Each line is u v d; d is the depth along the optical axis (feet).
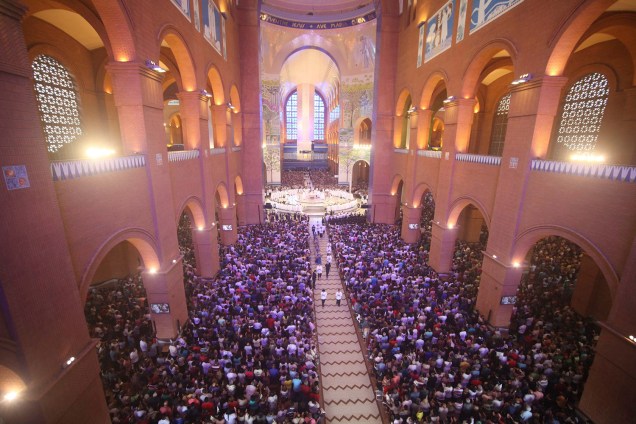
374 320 36.22
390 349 32.12
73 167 21.42
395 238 65.98
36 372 17.48
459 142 47.52
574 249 55.21
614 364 23.58
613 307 23.95
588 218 26.68
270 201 98.63
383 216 80.89
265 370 29.73
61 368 19.26
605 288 38.24
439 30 51.70
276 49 102.06
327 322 40.98
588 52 42.29
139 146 29.99
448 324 35.88
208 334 32.86
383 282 44.47
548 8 29.86
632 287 22.59
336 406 29.17
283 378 27.25
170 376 28.07
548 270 49.85
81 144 42.04
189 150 43.04
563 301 42.91
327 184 125.29
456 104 46.55
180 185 38.83
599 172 25.58
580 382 27.89
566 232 28.86
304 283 43.55
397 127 75.20
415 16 61.36
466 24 43.60
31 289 17.20
